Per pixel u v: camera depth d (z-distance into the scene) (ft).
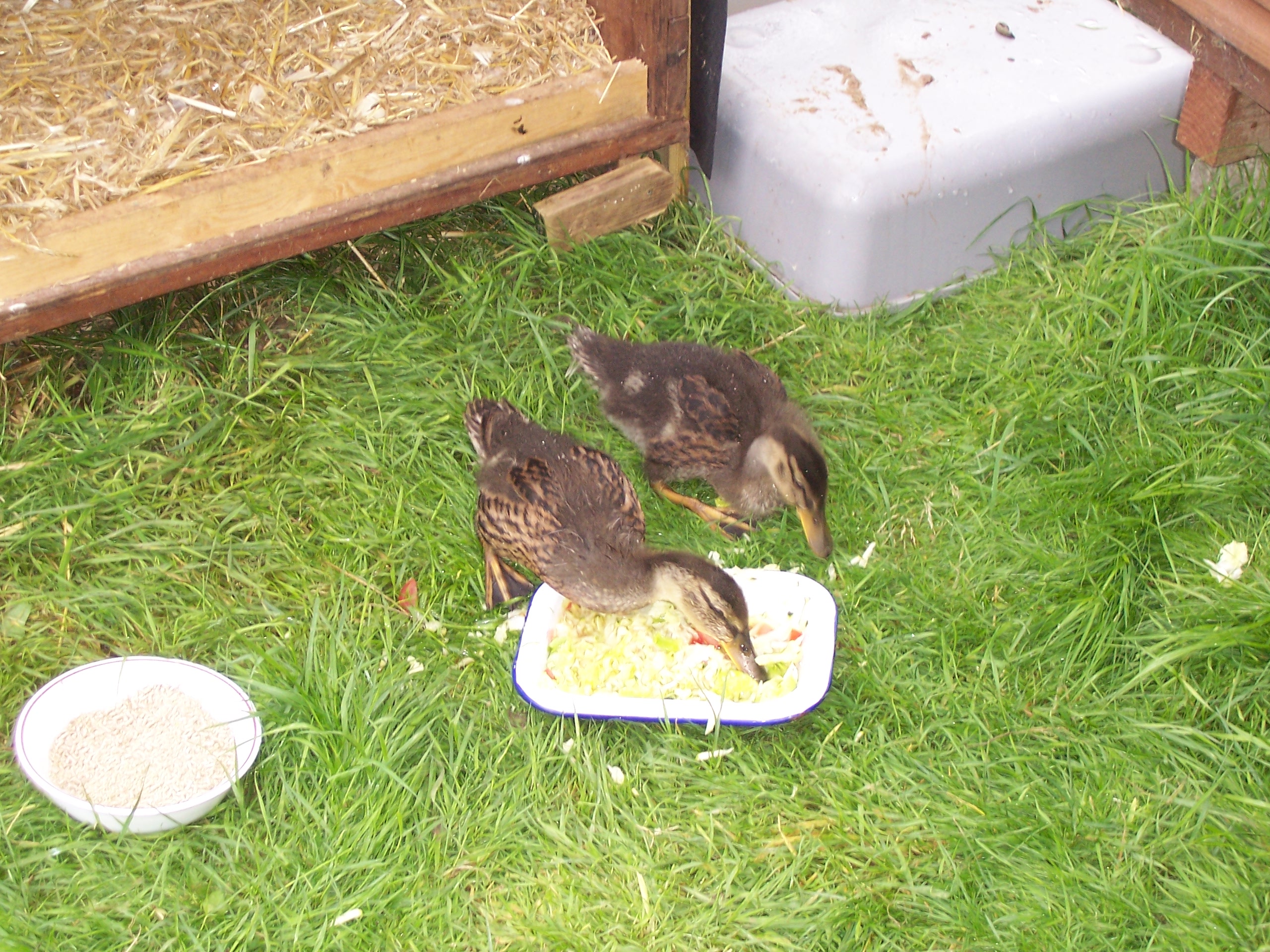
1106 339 5.48
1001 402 5.43
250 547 5.01
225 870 4.40
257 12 5.70
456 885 4.36
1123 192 6.02
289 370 5.47
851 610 4.93
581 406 5.49
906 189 5.59
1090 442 5.29
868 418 5.45
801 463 4.94
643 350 5.30
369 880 4.37
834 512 5.20
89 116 5.30
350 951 4.25
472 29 5.74
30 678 4.74
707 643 4.84
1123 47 6.02
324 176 5.29
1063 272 5.76
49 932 4.25
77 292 5.05
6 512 5.01
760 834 4.47
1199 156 5.91
